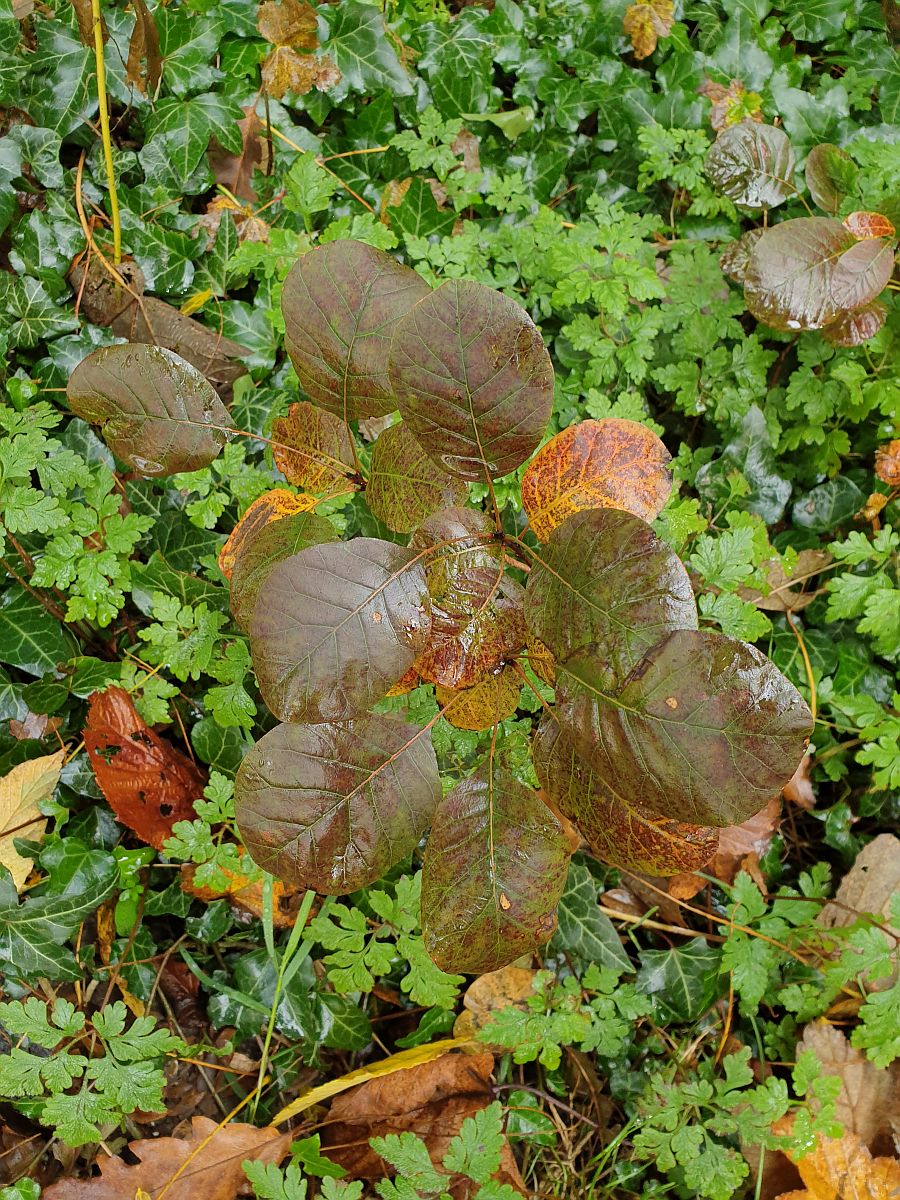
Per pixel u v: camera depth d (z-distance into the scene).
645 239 0.67
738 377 0.62
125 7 0.62
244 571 0.40
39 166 0.60
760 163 0.62
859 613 0.60
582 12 0.70
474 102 0.67
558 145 0.69
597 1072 0.56
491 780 0.39
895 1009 0.52
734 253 0.61
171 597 0.51
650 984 0.56
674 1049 0.56
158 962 0.54
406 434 0.41
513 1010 0.51
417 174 0.66
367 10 0.64
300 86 0.61
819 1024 0.55
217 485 0.55
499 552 0.39
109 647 0.56
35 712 0.53
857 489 0.64
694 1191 0.54
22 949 0.49
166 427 0.41
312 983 0.53
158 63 0.56
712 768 0.33
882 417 0.64
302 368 0.39
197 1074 0.53
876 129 0.71
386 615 0.35
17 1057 0.46
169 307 0.60
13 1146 0.50
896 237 0.58
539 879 0.39
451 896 0.38
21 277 0.58
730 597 0.52
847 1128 0.55
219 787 0.49
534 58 0.68
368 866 0.38
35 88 0.61
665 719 0.34
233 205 0.63
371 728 0.37
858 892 0.58
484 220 0.65
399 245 0.63
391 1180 0.51
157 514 0.57
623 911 0.58
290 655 0.34
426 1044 0.52
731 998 0.55
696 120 0.68
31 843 0.51
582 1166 0.55
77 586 0.50
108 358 0.39
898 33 0.76
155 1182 0.48
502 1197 0.46
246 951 0.55
